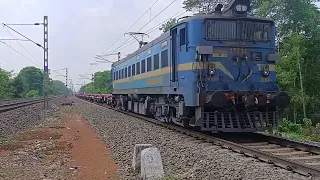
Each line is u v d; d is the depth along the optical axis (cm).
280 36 4091
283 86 3691
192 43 1367
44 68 3888
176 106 1592
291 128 2475
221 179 787
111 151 1219
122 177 862
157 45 1847
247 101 1313
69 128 1975
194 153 1070
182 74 1443
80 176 883
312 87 4050
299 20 4053
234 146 1137
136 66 2425
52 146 1338
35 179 848
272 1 3934
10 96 8162
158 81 1830
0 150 1272
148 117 2359
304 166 827
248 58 1388
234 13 1402
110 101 4075
